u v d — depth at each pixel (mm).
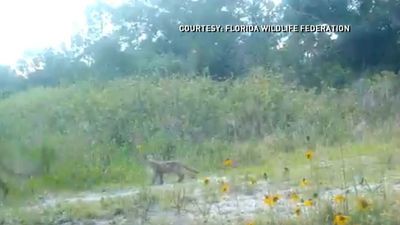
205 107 16828
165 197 7930
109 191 10203
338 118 16016
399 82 19672
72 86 19812
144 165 12031
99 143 14125
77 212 7730
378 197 6449
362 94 18891
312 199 6484
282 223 5906
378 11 26141
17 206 8562
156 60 24703
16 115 15992
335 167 9492
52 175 11094
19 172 10898
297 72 25062
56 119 15945
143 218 6918
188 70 24734
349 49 26406
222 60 26828
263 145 13867
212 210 7176
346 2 26641
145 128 15320
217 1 28266
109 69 26922
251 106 16625
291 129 15391
